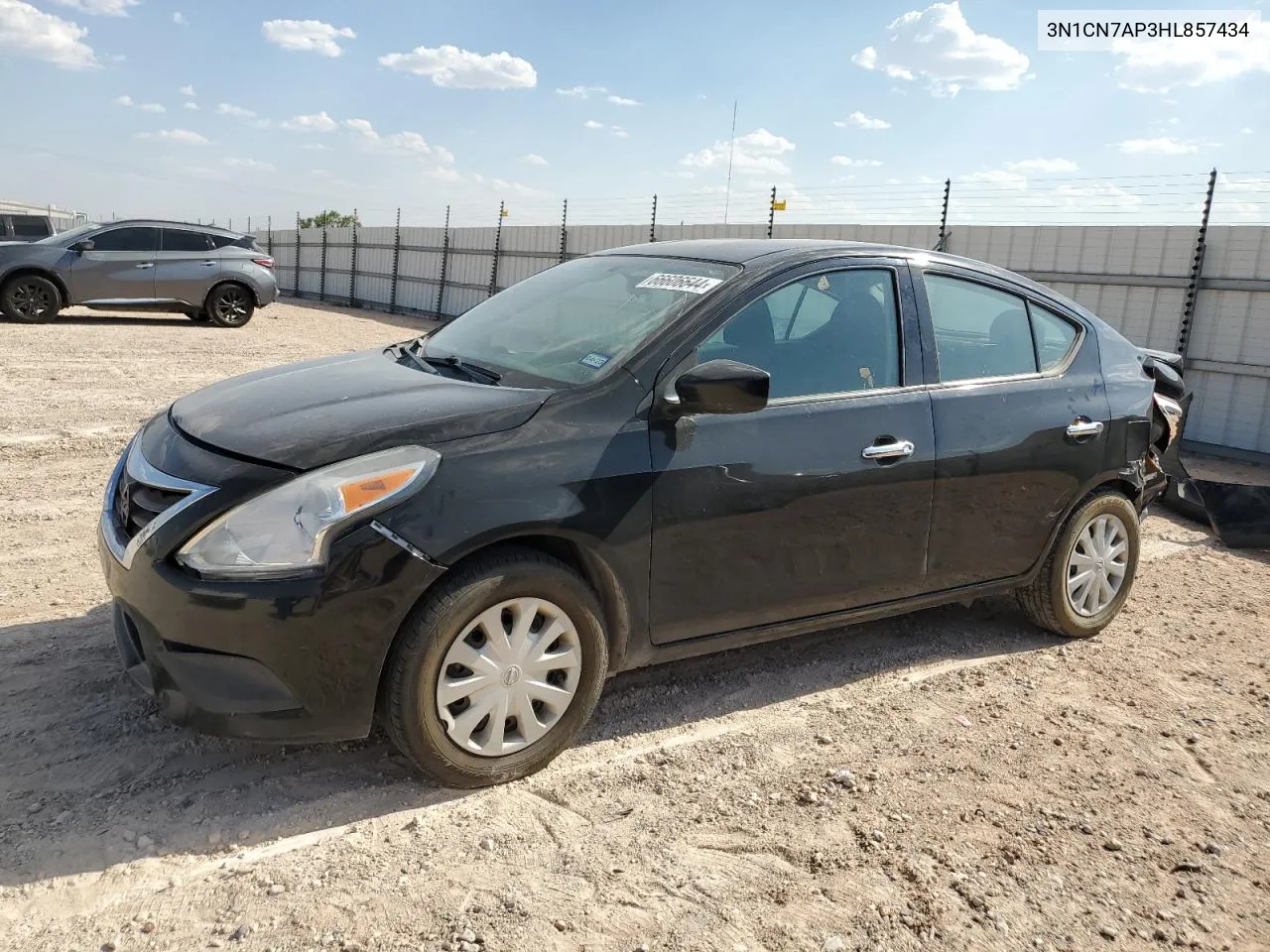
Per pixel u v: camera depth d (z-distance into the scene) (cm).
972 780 327
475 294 2408
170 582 268
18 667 360
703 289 352
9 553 486
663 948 240
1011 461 407
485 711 296
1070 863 284
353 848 271
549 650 309
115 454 705
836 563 368
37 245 1541
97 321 1659
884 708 378
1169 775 338
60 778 293
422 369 361
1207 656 450
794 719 365
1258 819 315
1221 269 1038
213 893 249
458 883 259
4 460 668
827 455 354
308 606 265
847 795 313
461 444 291
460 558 286
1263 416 1013
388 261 2781
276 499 269
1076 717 379
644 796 306
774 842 286
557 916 248
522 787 307
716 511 332
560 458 301
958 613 488
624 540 313
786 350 357
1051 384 430
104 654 376
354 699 277
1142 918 263
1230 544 647
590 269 415
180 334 1539
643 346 332
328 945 233
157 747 314
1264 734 374
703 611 340
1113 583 469
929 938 249
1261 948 255
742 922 251
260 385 344
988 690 400
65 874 251
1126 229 1109
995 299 426
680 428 325
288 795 294
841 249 386
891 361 384
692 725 355
